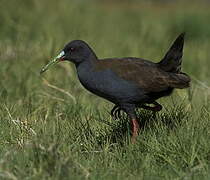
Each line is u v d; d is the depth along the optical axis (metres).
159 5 43.12
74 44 11.13
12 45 19.20
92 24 27.61
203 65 20.03
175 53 10.77
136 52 20.58
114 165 9.95
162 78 10.66
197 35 28.30
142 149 10.35
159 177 9.38
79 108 13.09
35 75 15.88
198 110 11.91
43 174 9.06
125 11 38.31
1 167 9.24
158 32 27.77
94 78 10.95
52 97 14.02
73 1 28.23
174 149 10.06
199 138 10.13
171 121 11.25
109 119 11.97
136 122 10.92
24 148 10.26
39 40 19.98
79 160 9.94
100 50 20.47
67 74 16.53
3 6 22.55
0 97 13.88
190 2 42.34
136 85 10.69
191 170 9.38
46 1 25.84
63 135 10.97
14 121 11.59
